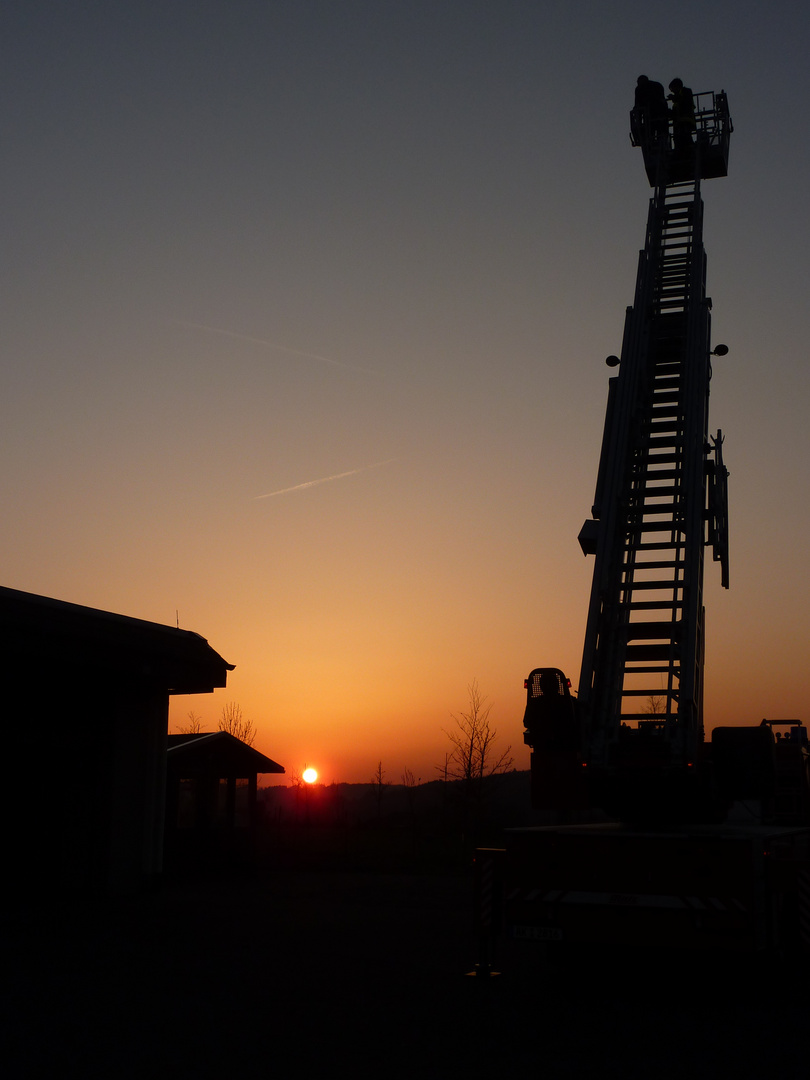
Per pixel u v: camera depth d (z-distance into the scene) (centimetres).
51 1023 754
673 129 1764
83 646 1552
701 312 1386
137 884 1738
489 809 3400
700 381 1295
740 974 911
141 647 1667
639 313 1394
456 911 1531
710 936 865
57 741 1609
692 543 1142
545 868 938
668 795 1027
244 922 1371
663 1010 816
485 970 965
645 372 1357
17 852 1547
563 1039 712
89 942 1173
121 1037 711
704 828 1054
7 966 1005
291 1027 744
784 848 959
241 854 2280
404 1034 724
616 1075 618
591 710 1061
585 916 912
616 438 1259
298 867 2461
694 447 1226
